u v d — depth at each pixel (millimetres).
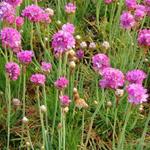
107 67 579
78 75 758
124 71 750
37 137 667
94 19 906
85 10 897
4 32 600
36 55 809
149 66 764
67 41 560
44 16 721
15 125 683
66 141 633
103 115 689
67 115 683
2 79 721
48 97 703
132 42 770
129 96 500
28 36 820
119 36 839
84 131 679
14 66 587
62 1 881
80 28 869
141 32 670
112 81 525
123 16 690
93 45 750
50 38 828
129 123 683
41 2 894
